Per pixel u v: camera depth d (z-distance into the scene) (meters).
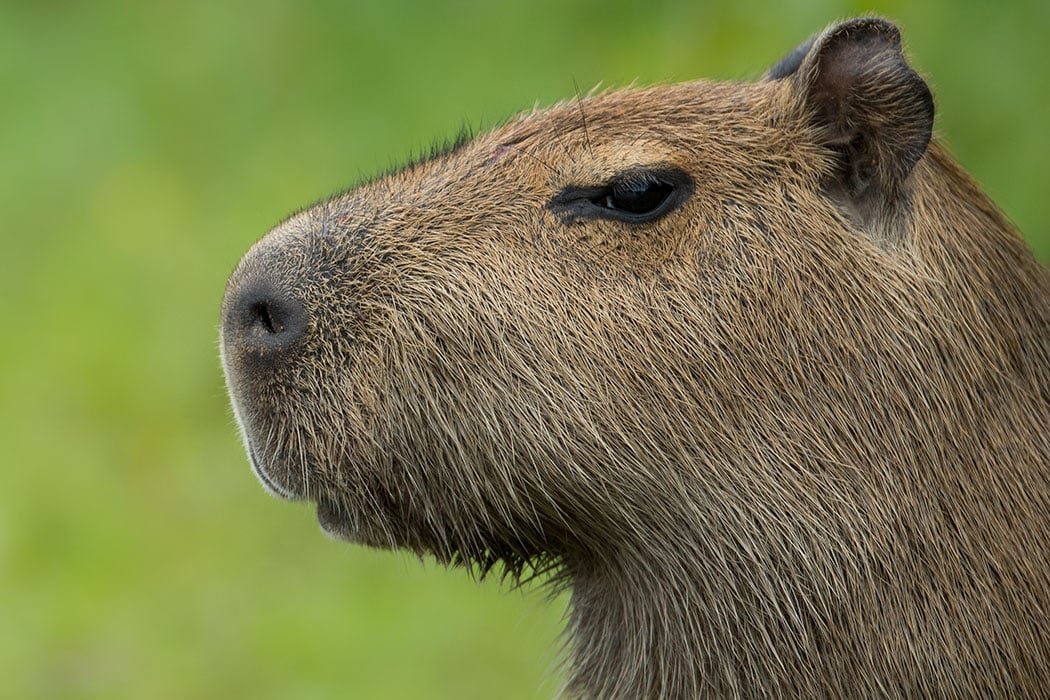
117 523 13.17
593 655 6.98
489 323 6.42
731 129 6.57
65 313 15.52
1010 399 6.54
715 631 6.52
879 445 6.38
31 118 18.20
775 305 6.40
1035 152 9.84
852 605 6.38
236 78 17.67
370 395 6.48
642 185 6.45
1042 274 6.88
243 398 6.60
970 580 6.38
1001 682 6.38
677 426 6.39
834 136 6.54
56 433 14.12
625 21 12.35
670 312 6.39
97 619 12.20
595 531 6.62
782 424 6.39
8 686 11.52
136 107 17.89
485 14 16.34
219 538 12.95
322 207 6.73
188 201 16.36
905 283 6.43
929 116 6.39
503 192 6.55
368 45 17.06
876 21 6.46
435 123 15.39
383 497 6.60
